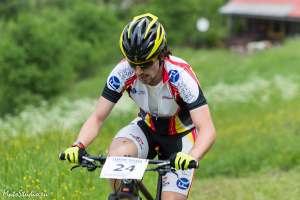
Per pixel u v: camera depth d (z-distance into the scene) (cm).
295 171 1916
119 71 805
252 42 14162
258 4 14312
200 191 1648
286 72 5559
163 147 871
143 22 737
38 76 8500
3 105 8194
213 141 775
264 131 2530
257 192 1588
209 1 14800
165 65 788
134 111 3653
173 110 827
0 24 12775
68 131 1831
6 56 8462
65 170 1241
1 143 1658
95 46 12775
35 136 1816
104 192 1275
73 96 8775
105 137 2345
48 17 13100
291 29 13862
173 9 14225
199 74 7731
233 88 4544
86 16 12938
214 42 14600
